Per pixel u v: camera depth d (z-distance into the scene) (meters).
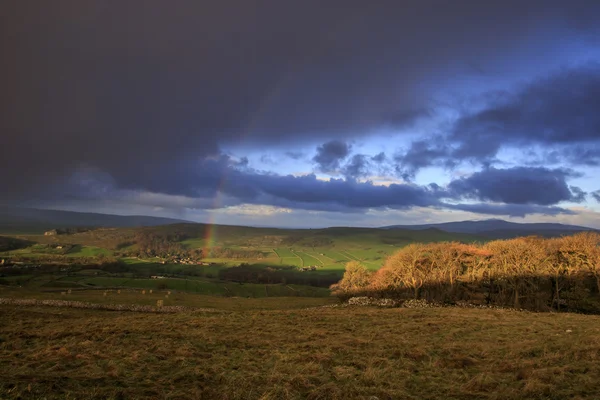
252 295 110.25
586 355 15.57
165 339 21.19
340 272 171.50
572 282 52.91
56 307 42.88
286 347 19.38
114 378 13.22
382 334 23.55
